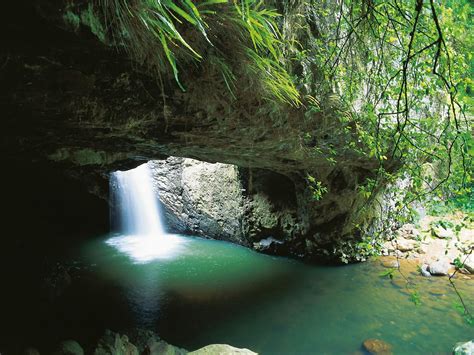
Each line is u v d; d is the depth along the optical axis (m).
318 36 3.67
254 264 8.10
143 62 2.48
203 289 6.82
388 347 4.73
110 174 10.00
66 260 8.43
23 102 2.45
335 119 4.28
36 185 7.91
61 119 2.81
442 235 7.91
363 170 6.72
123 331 4.95
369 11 2.31
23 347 3.96
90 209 10.52
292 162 6.14
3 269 5.89
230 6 2.35
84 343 4.32
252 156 5.36
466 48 3.02
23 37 1.89
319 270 7.58
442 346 4.73
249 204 8.94
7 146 3.77
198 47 2.57
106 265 8.18
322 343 4.93
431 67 2.81
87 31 1.90
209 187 9.88
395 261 7.51
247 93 3.28
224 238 9.94
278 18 3.18
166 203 11.12
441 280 6.59
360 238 7.73
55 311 5.52
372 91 4.36
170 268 7.93
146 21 1.93
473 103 1.91
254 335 5.17
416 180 2.93
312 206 7.61
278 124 4.02
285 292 6.56
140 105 2.95
